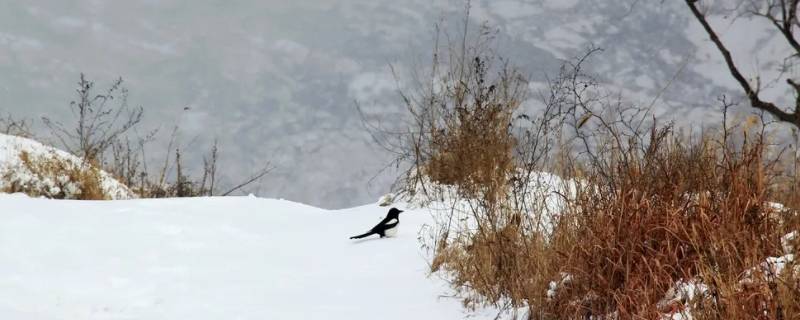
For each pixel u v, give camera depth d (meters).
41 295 30.42
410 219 40.75
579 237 25.86
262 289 31.72
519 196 33.59
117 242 37.06
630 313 22.72
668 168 26.44
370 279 32.16
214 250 37.12
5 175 57.66
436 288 29.80
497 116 42.09
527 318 25.22
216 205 45.78
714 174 25.64
